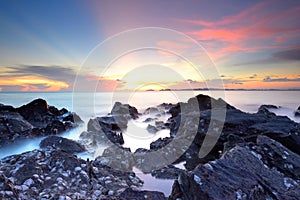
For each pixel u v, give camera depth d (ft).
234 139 27.84
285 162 21.25
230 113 38.17
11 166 20.93
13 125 39.60
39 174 20.01
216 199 13.75
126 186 21.30
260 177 17.39
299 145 27.04
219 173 16.19
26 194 17.44
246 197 14.46
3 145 32.94
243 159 19.62
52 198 16.87
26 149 33.04
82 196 18.15
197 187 14.73
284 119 35.65
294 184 18.07
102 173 22.81
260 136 25.50
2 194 16.06
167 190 21.59
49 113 54.19
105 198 17.39
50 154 23.45
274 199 15.49
